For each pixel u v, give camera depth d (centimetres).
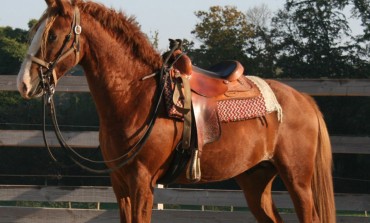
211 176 582
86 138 747
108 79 530
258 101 595
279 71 2372
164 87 543
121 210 555
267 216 639
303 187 616
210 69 622
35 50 509
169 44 577
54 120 527
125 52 540
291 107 618
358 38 2323
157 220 739
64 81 737
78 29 520
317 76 2314
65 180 1706
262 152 602
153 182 545
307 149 618
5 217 740
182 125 547
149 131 530
